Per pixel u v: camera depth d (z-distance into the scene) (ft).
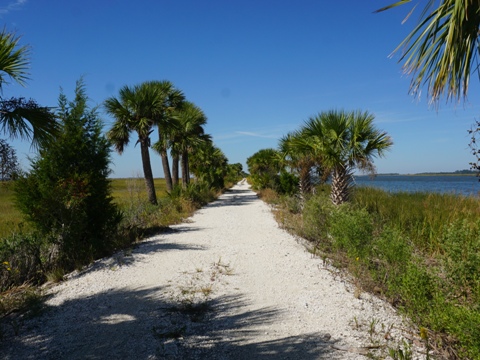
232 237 33.14
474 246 15.74
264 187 99.40
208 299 17.15
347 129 31.42
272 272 21.33
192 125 86.12
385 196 44.32
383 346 12.02
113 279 20.72
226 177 190.29
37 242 24.57
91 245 25.98
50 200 24.67
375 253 19.83
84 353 12.19
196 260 24.53
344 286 18.33
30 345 12.92
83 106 28.09
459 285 14.23
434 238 25.71
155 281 20.17
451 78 11.67
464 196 37.06
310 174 50.14
